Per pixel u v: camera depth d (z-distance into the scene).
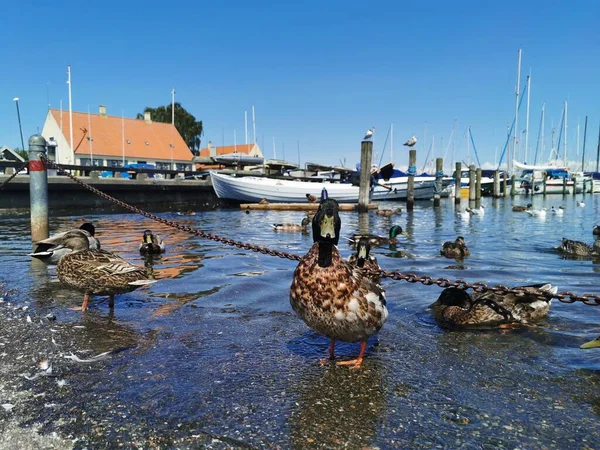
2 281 2.25
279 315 1.73
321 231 1.18
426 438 0.90
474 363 1.29
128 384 1.13
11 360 1.27
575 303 1.93
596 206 10.92
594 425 0.95
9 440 0.88
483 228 5.45
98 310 1.79
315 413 1.00
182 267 2.70
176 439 0.89
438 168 11.07
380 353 1.37
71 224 5.59
